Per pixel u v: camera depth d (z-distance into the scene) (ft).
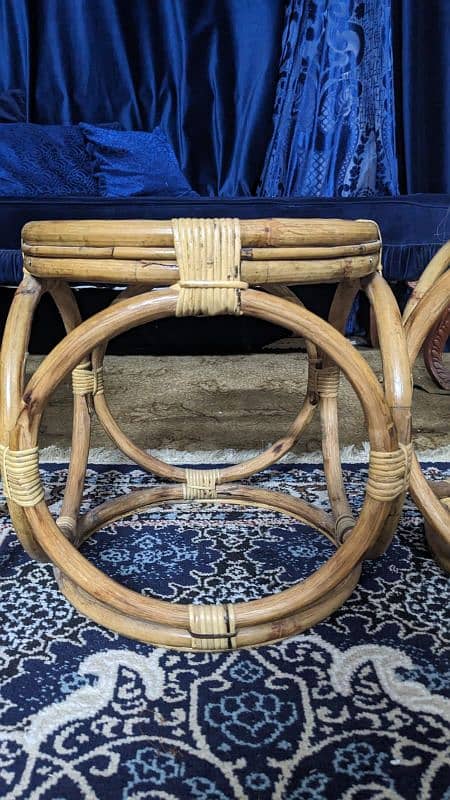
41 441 4.01
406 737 1.86
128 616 2.25
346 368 2.06
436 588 2.54
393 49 7.25
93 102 7.39
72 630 2.30
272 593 2.50
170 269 1.90
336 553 2.27
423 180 7.64
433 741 1.84
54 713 1.93
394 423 2.13
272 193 7.55
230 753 1.80
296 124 7.36
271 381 5.26
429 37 7.16
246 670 2.12
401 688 2.04
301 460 3.72
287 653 2.20
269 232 1.90
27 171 6.11
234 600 2.45
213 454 3.73
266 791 1.69
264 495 3.13
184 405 4.68
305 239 1.93
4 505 3.14
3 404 2.08
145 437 4.08
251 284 1.98
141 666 2.13
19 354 2.09
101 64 7.29
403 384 2.13
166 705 1.97
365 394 2.08
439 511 2.49
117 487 3.36
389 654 2.18
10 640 2.24
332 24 7.06
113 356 6.01
